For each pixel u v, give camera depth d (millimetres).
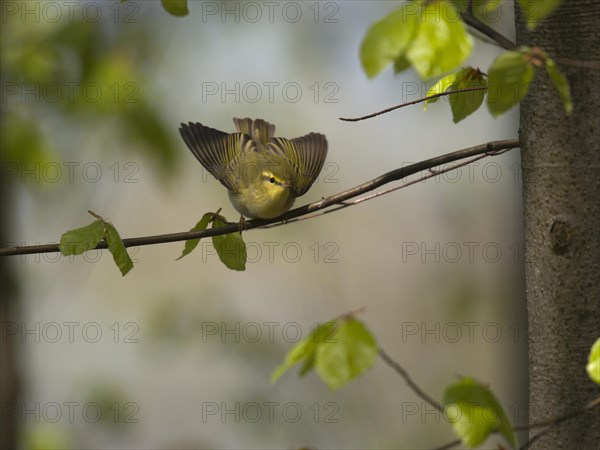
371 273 17734
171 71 10461
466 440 3650
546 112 4680
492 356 15766
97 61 8898
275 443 14102
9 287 9828
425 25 3529
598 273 4629
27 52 8914
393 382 16062
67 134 9484
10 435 9680
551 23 4617
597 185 4617
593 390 4633
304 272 17156
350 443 14117
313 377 14555
